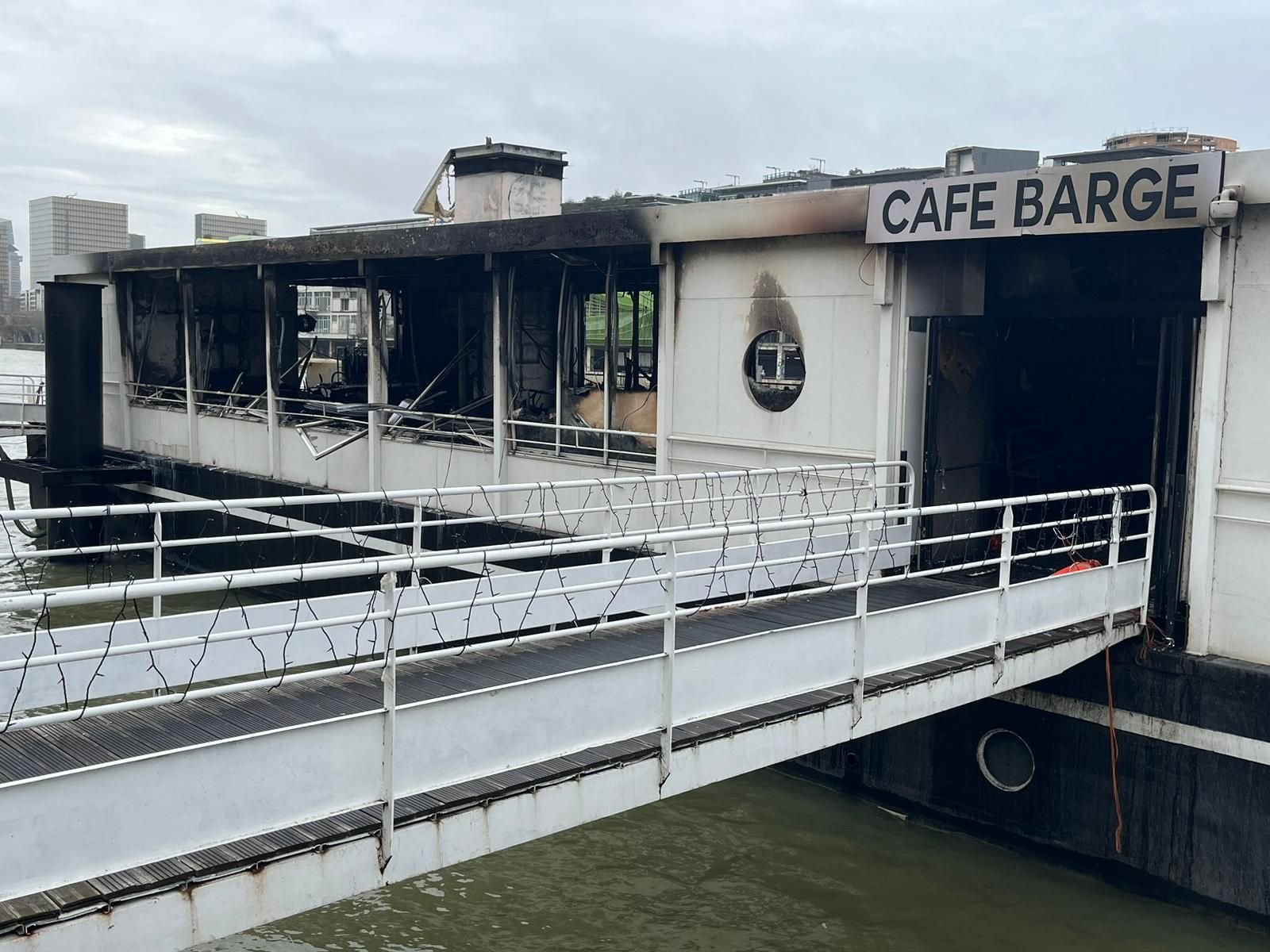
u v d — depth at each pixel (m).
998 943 8.11
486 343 17.47
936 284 10.61
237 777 4.64
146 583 4.41
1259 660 8.66
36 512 6.29
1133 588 9.12
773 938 8.10
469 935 8.10
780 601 9.03
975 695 7.75
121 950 4.30
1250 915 8.42
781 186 22.16
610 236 12.11
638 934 8.12
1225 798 8.55
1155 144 15.93
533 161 20.06
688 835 9.73
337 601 7.56
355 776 4.99
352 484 15.64
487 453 13.85
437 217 22.27
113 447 20.77
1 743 5.30
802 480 10.62
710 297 11.70
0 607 4.06
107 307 20.45
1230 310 8.71
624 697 5.96
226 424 17.91
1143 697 8.91
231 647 7.15
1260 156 8.29
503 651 7.23
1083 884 9.08
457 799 5.23
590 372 20.77
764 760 6.50
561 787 5.60
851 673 7.09
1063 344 13.30
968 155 12.74
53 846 4.21
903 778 10.20
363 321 26.62
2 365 78.25
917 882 8.97
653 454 12.40
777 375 17.45
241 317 21.22
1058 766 9.30
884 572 10.37
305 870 4.75
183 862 4.51
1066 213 9.01
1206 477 8.83
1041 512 12.59
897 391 10.39
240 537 6.91
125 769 4.35
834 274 10.75
